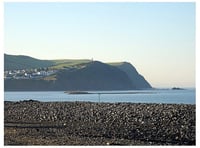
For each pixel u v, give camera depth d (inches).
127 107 1330.0
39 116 1353.3
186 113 1155.3
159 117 1161.4
